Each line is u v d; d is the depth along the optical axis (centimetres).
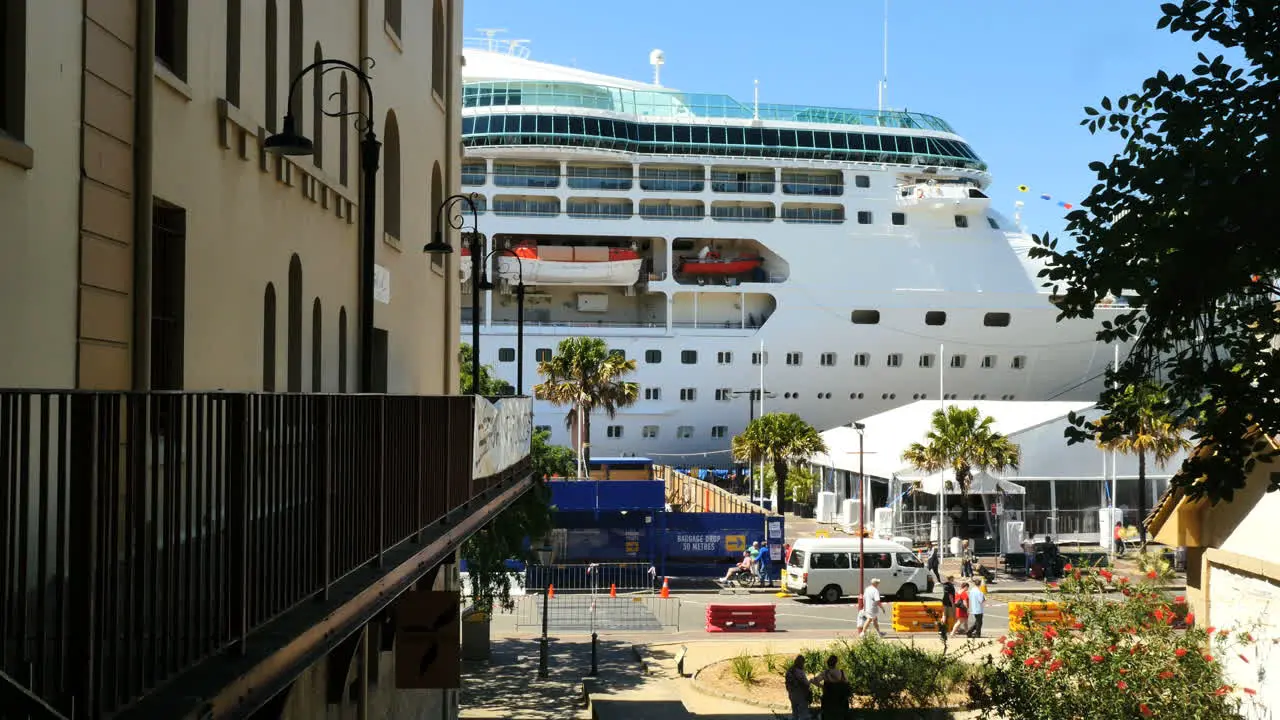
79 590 470
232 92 1105
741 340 6325
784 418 5303
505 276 6062
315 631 695
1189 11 834
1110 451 4234
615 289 6519
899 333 6375
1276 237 753
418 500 1062
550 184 6222
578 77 7031
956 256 6438
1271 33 809
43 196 745
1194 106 828
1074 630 1706
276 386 1230
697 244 6531
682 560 4262
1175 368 870
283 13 1241
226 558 602
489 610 2788
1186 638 1370
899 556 3666
